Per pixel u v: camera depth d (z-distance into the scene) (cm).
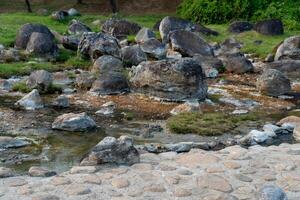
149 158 938
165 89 1491
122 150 903
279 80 1589
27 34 2112
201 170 873
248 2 2964
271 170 877
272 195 759
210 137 1180
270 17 2884
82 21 2883
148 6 3553
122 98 1501
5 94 1529
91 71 1733
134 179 834
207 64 1888
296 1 3014
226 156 942
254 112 1401
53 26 2691
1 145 1076
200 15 3002
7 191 793
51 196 774
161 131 1216
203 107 1436
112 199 767
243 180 836
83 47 1966
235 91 1633
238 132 1221
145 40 2139
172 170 872
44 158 1016
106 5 3597
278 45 2177
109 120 1295
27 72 1773
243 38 2455
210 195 784
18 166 966
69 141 1127
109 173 855
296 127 1198
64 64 1930
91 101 1467
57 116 1316
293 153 970
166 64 1502
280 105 1480
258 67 1984
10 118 1288
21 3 3666
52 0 3719
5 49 2030
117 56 1920
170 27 2434
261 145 1112
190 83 1477
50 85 1562
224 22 2964
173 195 784
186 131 1209
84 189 794
